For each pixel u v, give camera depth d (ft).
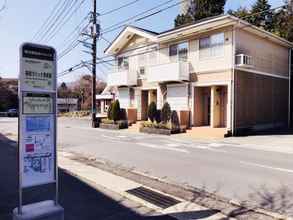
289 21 92.07
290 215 16.70
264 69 70.03
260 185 23.00
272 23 99.86
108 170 28.50
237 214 16.90
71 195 20.10
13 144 49.65
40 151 13.53
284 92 78.79
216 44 63.00
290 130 68.80
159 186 22.99
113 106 82.38
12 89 210.79
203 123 68.90
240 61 59.88
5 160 34.14
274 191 21.40
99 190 21.31
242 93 62.28
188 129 65.57
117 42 89.45
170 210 17.39
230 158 34.50
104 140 52.90
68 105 216.54
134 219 15.88
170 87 73.46
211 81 63.72
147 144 47.09
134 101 86.79
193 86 67.51
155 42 77.15
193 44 67.82
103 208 17.54
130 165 30.94
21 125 13.01
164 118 66.13
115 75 88.74
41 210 13.37
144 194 20.53
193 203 18.80
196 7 111.86
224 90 65.46
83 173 26.73
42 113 13.58
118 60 93.50
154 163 31.83
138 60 85.40
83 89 205.57
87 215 16.42
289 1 90.79
